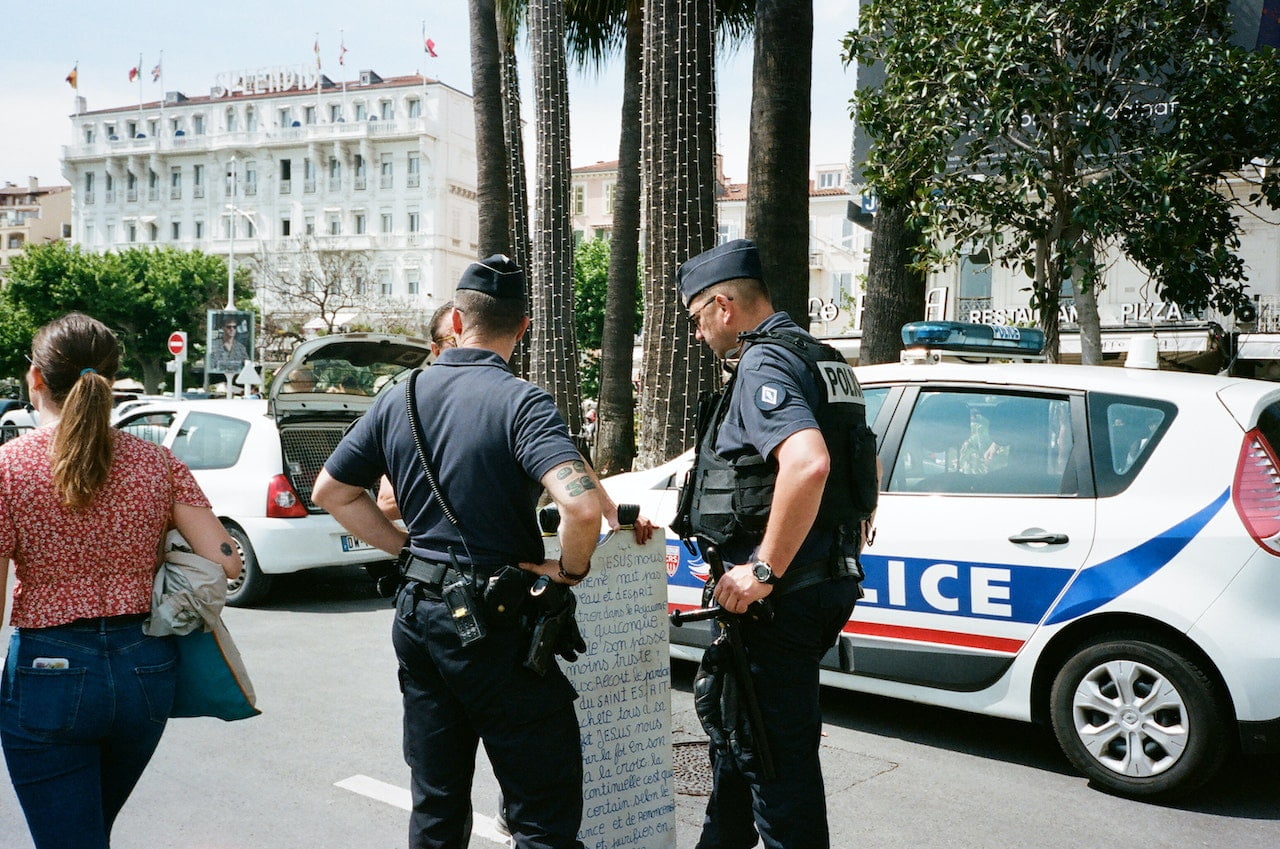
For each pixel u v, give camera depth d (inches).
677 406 349.1
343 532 310.3
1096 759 159.5
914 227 328.8
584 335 1772.9
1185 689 151.2
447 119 2815.0
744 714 103.3
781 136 317.7
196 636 101.6
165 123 3048.7
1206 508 152.2
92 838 93.2
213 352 1275.8
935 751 179.0
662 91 350.9
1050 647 164.2
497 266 102.0
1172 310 701.3
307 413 332.5
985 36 299.4
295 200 2883.9
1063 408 170.2
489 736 93.5
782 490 94.1
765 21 317.7
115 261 2177.7
